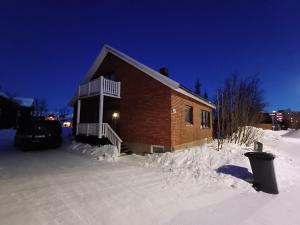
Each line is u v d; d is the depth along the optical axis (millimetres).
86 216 3814
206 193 5125
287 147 15406
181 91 11203
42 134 12102
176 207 4277
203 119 16109
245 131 13648
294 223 3730
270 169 5309
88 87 13172
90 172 7113
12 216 3756
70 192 5062
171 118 10398
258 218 3879
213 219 3793
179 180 6184
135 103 12109
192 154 8781
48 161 9016
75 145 13016
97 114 15211
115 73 13781
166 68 13609
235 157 8250
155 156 9531
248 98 17203
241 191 5324
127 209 4145
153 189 5367
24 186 5477
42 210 4027
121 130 12578
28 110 30797
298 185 5980
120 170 7480
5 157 9766
